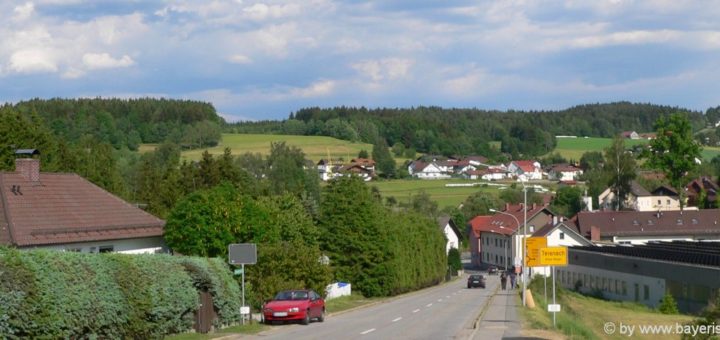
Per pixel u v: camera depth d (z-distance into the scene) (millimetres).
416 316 40438
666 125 110875
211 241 41000
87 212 40906
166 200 76250
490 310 43969
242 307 30906
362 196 65312
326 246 64562
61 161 73562
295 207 60344
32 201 38969
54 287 19234
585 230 112562
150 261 25156
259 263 40469
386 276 64375
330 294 55000
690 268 53625
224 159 82688
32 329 18250
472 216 159750
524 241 49656
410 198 147875
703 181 143375
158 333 24844
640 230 112000
